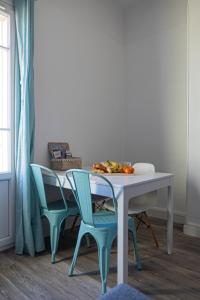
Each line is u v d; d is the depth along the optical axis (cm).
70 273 202
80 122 321
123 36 384
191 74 290
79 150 321
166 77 342
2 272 206
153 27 352
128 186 184
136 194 194
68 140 307
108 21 357
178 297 176
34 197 243
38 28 271
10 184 248
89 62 330
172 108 338
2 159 249
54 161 276
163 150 348
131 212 230
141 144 371
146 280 197
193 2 286
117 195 184
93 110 338
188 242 271
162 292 181
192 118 291
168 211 243
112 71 366
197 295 178
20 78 243
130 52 379
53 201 264
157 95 352
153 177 220
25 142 235
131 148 383
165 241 273
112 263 224
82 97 323
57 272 207
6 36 245
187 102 300
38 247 239
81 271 209
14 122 248
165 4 340
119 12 375
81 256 237
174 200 337
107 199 257
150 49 357
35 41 268
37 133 275
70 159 277
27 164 235
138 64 371
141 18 364
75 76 313
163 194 344
